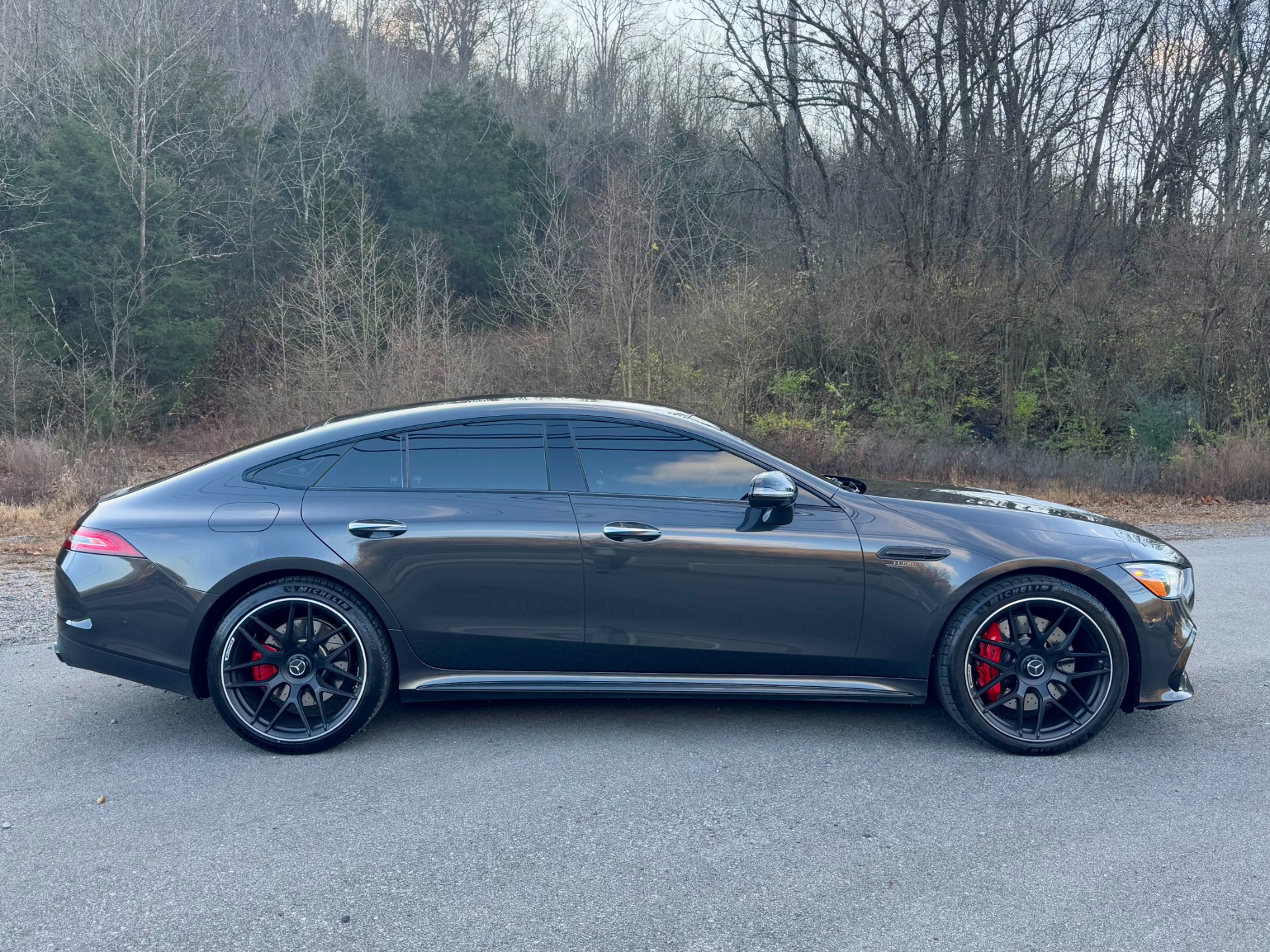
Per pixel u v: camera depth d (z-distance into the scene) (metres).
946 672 4.09
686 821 3.45
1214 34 23.09
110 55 28.64
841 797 3.65
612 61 41.97
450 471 4.20
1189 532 11.02
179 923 2.79
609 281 18.28
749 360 18.56
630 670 4.19
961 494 4.56
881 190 23.91
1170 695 4.14
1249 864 3.13
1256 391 17.77
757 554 4.08
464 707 4.66
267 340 25.08
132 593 4.05
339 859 3.17
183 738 4.27
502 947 2.68
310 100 33.84
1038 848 3.25
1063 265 22.98
